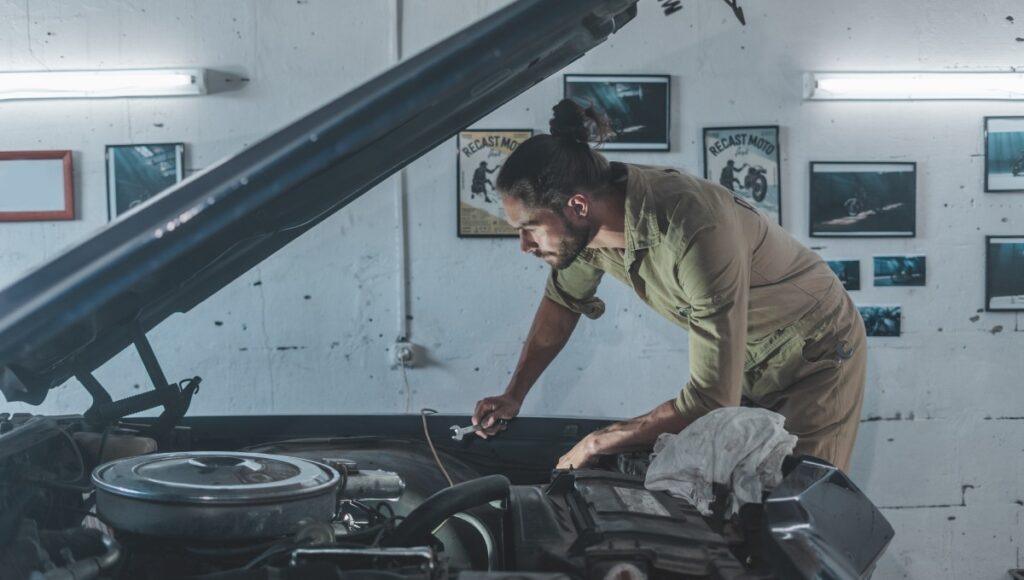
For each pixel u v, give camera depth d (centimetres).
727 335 137
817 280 172
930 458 297
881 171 293
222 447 164
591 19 103
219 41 282
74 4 280
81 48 281
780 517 98
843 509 105
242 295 284
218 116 283
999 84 289
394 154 117
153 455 110
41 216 281
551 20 94
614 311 290
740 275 142
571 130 146
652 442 136
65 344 92
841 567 90
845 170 292
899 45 292
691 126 290
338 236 285
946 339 296
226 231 89
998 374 297
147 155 282
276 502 94
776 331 169
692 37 288
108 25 281
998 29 295
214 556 95
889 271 294
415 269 287
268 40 282
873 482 297
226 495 92
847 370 175
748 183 291
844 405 175
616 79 286
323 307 285
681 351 290
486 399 171
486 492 107
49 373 103
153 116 282
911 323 296
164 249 85
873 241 294
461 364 289
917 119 293
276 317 285
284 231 126
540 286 288
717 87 289
